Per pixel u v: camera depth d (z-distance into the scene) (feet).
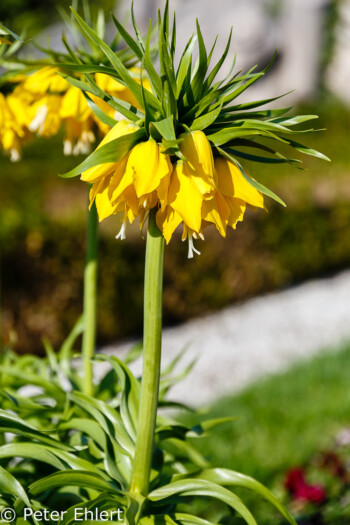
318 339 23.82
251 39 54.13
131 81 4.35
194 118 4.53
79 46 6.70
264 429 14.07
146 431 4.83
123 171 4.37
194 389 19.29
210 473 5.09
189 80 4.47
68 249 21.35
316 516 10.22
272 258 28.22
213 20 54.54
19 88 7.22
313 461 12.21
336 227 30.22
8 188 25.49
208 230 25.85
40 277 21.02
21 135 7.39
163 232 4.45
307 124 43.27
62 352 8.00
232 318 25.99
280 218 28.27
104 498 4.74
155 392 4.79
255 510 10.43
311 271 30.27
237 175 4.54
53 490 5.36
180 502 4.97
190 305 25.67
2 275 20.43
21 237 20.66
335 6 56.85
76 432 6.07
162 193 4.30
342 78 57.31
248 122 4.36
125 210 4.63
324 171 33.04
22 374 7.29
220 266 26.25
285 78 56.59
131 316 23.32
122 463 5.23
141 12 55.06
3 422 5.16
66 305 21.56
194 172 4.29
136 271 23.16
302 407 15.34
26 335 20.99
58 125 7.39
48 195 25.07
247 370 20.88
